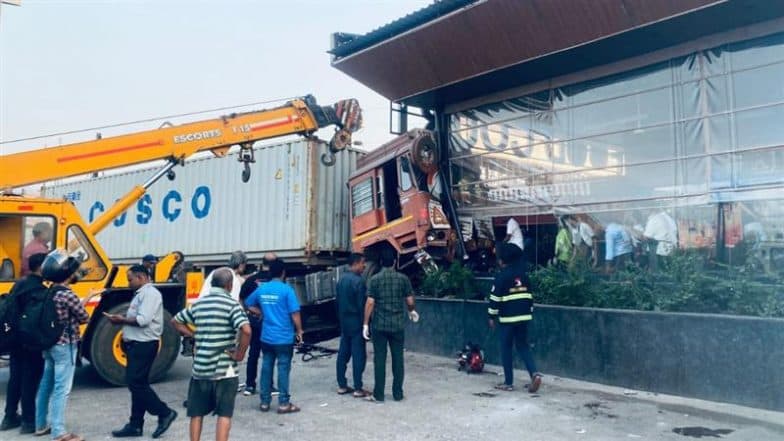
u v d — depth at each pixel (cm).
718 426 620
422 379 853
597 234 1148
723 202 977
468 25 1138
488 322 951
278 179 1370
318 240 1318
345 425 630
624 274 918
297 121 1025
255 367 764
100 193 1869
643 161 1091
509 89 1316
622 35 1014
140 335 589
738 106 980
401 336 738
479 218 1353
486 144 1362
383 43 1266
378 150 1243
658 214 1056
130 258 1739
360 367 748
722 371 700
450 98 1400
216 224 1503
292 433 602
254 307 702
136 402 585
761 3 889
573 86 1211
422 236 1076
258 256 1401
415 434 598
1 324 582
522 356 780
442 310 1027
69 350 575
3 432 608
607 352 805
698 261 884
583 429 614
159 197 1661
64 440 567
